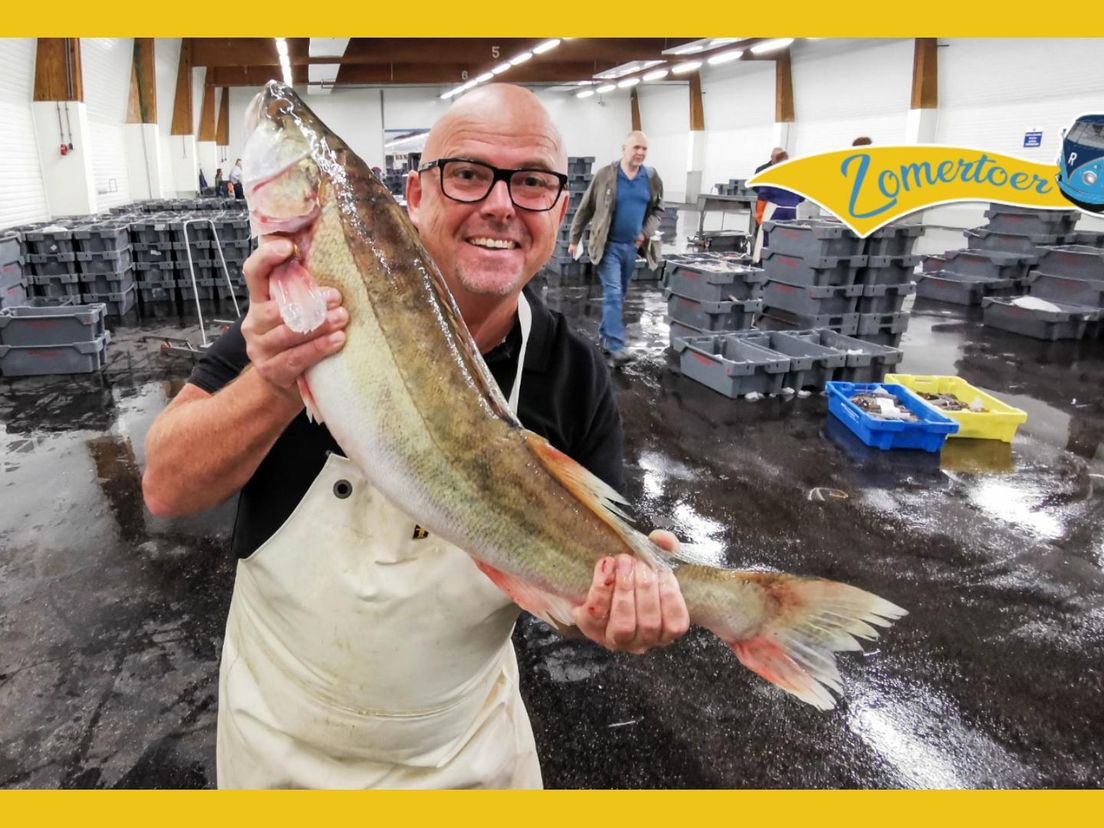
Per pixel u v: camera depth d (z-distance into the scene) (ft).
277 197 3.83
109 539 12.02
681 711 8.71
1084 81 44.73
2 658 9.13
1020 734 8.41
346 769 4.83
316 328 3.55
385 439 3.91
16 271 27.02
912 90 56.44
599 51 70.33
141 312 31.30
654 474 15.43
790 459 16.28
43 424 17.34
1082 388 21.79
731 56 60.08
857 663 9.53
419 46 70.79
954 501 14.29
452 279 4.51
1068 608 10.81
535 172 4.34
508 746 5.38
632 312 32.83
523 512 4.17
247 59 68.90
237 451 3.79
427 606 4.49
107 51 44.68
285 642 4.65
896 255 26.22
